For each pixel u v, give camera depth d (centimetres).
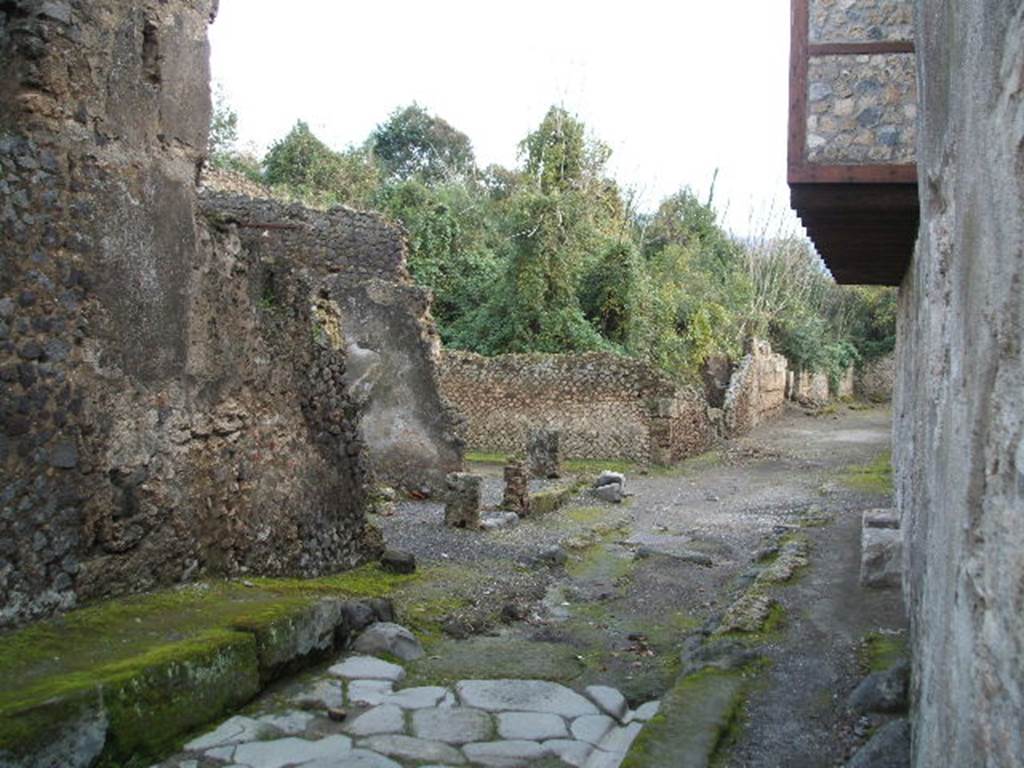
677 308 2589
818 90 570
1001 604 200
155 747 397
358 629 565
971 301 243
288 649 492
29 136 471
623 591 782
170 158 562
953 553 256
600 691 503
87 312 500
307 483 700
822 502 1300
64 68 486
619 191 3114
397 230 1514
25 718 342
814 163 567
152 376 544
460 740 430
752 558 897
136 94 535
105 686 375
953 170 291
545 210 2147
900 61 561
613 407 1836
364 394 1352
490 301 2169
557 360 1875
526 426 1884
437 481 1338
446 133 3747
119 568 517
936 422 337
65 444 486
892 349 4047
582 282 2292
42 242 475
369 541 787
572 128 2789
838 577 748
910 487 574
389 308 1358
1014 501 193
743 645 534
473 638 615
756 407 2716
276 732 428
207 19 595
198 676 425
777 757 389
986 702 209
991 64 218
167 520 552
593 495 1372
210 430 593
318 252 1488
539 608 711
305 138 2716
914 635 433
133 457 529
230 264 623
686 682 479
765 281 3416
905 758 368
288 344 687
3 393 453
